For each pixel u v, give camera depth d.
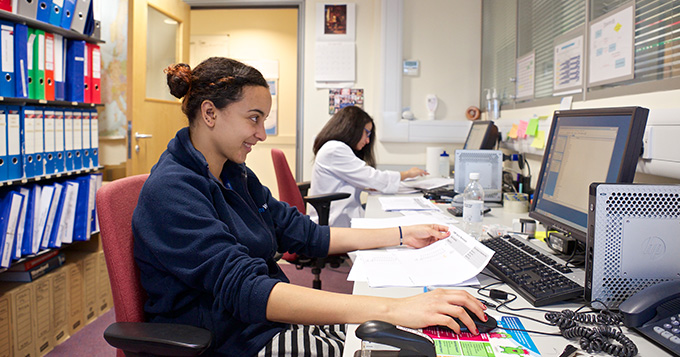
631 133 1.00
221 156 1.12
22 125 2.01
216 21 5.11
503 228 1.55
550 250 1.26
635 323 0.76
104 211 0.98
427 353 0.68
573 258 1.14
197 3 3.68
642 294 0.78
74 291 2.32
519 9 2.75
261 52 5.09
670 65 1.36
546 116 2.13
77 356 2.07
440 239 1.28
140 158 3.00
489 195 2.19
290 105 5.11
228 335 1.00
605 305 0.86
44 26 2.12
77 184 2.33
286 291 0.88
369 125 2.64
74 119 2.34
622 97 1.60
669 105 1.34
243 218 1.15
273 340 1.03
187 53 3.69
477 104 3.53
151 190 0.97
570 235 1.21
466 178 2.22
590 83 1.83
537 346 0.74
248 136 1.06
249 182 1.28
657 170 1.34
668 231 0.86
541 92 2.42
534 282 0.97
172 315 1.01
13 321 1.92
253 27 5.09
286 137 5.10
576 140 1.26
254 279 0.90
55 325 2.17
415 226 1.33
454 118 3.54
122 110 2.84
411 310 0.81
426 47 3.51
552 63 2.25
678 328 0.72
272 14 5.07
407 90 3.53
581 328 0.75
